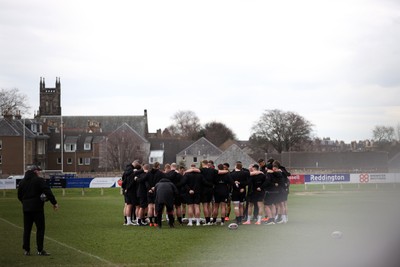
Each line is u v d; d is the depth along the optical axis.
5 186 82.75
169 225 32.78
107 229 31.84
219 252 22.83
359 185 91.44
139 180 33.66
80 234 29.52
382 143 189.00
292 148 182.62
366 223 33.06
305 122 182.38
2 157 150.38
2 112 167.62
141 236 28.25
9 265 20.44
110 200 62.72
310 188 85.69
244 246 24.27
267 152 183.75
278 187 33.12
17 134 151.38
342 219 35.81
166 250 23.55
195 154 178.00
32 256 22.41
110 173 136.62
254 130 183.75
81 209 48.53
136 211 34.66
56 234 29.62
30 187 22.69
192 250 23.42
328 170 164.50
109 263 20.62
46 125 173.38
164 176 33.56
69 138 174.25
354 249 22.95
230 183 33.00
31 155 159.12
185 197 33.28
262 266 19.78
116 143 165.12
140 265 20.16
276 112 182.00
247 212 33.69
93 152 172.62
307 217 37.47
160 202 31.72
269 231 29.45
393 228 29.97
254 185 33.06
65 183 84.19
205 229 31.03
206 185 33.25
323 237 26.78
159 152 178.50
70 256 22.31
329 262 20.27
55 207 22.98
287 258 21.20
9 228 33.25
